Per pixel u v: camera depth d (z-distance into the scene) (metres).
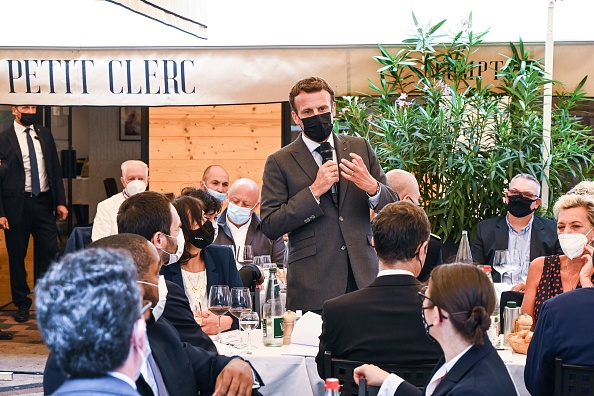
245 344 4.61
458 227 8.28
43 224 9.73
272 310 4.64
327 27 9.16
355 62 6.97
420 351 3.49
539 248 6.70
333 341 3.63
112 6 8.76
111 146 11.75
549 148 7.82
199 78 6.94
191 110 9.82
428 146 8.05
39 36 8.80
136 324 1.87
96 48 6.97
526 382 3.82
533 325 4.93
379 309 3.54
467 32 8.05
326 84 5.04
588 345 3.59
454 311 2.63
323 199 5.01
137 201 3.64
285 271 6.16
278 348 4.56
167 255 3.68
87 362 1.75
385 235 3.57
